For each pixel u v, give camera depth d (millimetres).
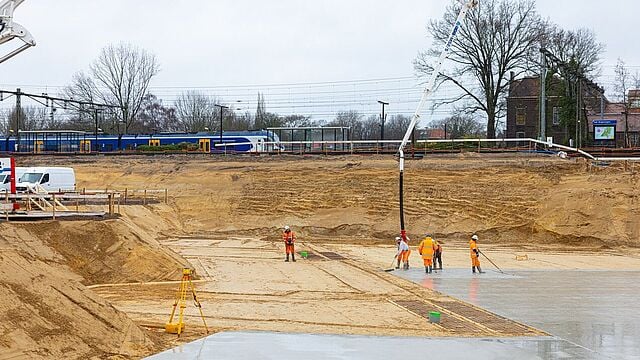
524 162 48656
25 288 15016
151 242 27906
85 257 25047
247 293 24344
